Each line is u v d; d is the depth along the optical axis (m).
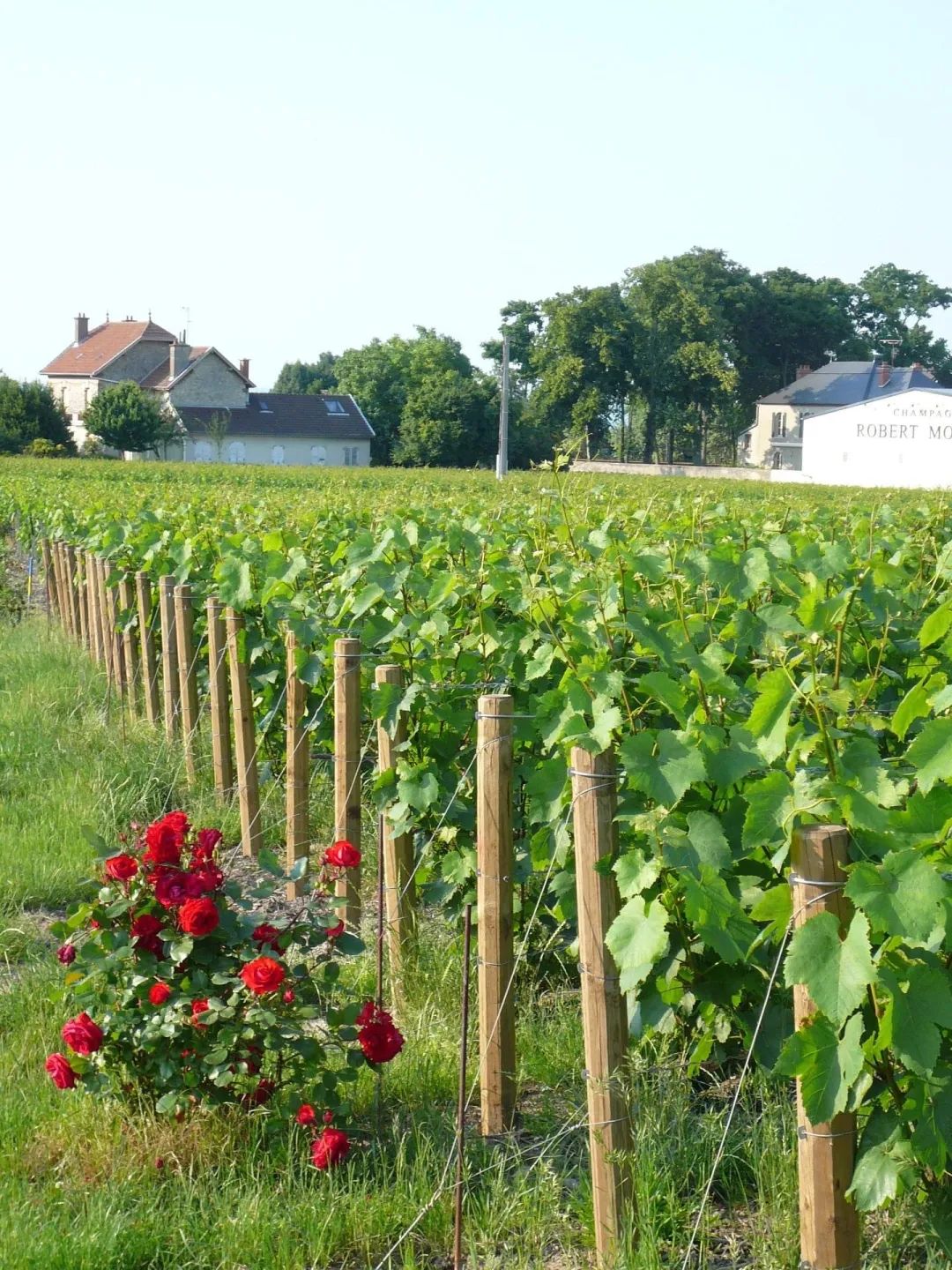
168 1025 4.19
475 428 92.69
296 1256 3.69
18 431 85.44
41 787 8.66
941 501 9.27
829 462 79.56
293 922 4.57
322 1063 4.32
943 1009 3.09
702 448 102.69
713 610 5.66
